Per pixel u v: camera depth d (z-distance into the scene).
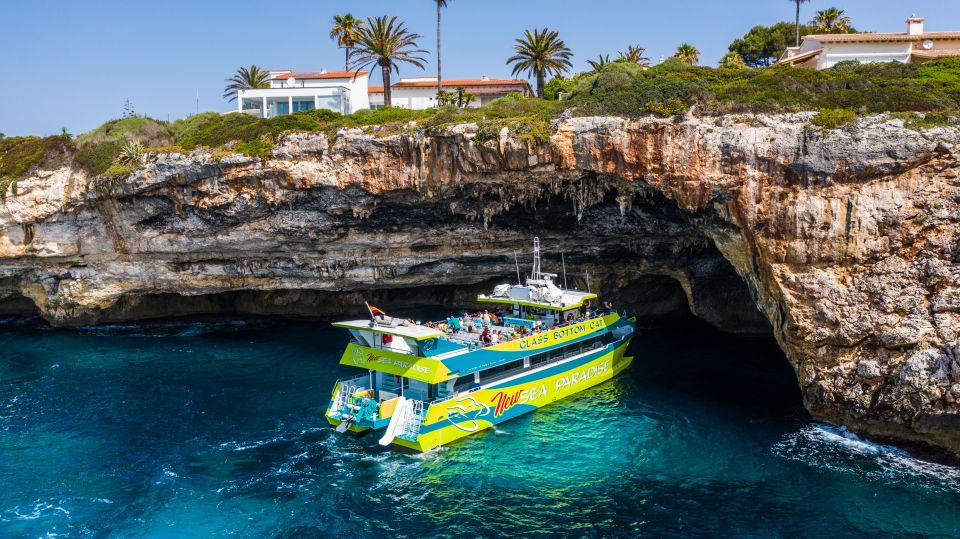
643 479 26.97
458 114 39.84
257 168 41.06
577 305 37.62
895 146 29.81
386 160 39.41
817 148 31.27
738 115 33.66
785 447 29.62
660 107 34.81
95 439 30.91
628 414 34.00
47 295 51.97
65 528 23.45
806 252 31.78
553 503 25.20
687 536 22.83
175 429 32.12
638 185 36.66
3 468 27.95
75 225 47.97
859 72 38.91
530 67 65.94
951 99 32.84
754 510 24.44
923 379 27.75
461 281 52.44
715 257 46.88
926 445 28.47
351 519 24.16
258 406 35.19
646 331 51.09
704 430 31.75
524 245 46.88
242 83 77.88
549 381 35.41
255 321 55.66
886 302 29.62
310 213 42.94
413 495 25.88
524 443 30.66
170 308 55.12
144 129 49.56
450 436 30.56
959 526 23.20
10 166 48.59
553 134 36.12
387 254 47.88
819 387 31.42
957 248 28.52
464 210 42.00
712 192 34.28
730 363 42.59
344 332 51.53
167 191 43.59
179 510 24.70
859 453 28.92
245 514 24.45
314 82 76.69
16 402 35.78
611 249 47.59
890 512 24.14
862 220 30.52
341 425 31.42
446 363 30.73
